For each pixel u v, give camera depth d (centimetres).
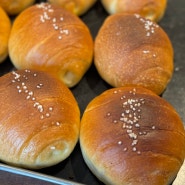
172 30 68
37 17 59
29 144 49
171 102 59
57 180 47
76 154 53
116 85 58
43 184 48
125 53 57
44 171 52
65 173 52
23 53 58
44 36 57
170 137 49
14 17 68
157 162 47
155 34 58
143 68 56
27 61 58
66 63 57
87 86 61
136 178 47
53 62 57
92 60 62
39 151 49
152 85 57
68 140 50
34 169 50
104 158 48
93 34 67
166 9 71
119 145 48
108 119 50
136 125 49
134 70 56
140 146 48
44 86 52
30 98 50
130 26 59
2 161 51
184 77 62
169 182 49
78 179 52
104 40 59
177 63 63
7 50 62
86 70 61
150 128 49
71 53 57
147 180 47
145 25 59
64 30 58
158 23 69
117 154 48
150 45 57
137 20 60
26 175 48
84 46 59
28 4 68
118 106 51
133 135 48
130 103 51
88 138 50
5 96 51
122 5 66
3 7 66
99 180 51
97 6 70
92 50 61
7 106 50
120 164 47
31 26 59
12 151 49
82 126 52
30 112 49
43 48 57
